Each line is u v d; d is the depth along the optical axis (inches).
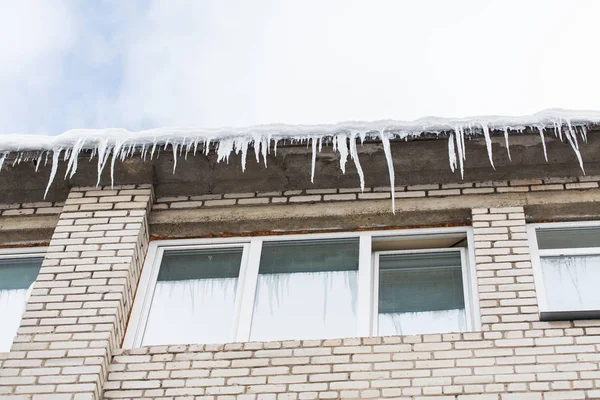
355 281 330.3
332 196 349.7
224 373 295.7
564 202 336.5
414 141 337.4
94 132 348.5
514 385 281.0
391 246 342.6
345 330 316.2
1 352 306.7
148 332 321.7
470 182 347.6
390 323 318.3
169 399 291.0
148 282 335.3
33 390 289.7
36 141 348.2
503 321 300.5
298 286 330.6
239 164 347.6
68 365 296.2
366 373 289.7
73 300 315.6
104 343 301.9
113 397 294.0
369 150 340.8
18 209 360.2
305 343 301.0
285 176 350.6
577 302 315.0
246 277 333.4
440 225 341.4
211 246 346.6
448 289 326.0
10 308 337.4
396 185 350.3
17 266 350.9
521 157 340.8
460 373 286.0
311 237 344.2
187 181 354.6
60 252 331.9
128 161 348.5
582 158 340.5
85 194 353.4
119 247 332.5
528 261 318.0
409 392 282.8
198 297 331.9
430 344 295.1
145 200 349.4
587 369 283.4
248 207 350.0
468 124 334.0
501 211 335.9
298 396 286.4
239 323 320.2
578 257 327.0
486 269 316.8
